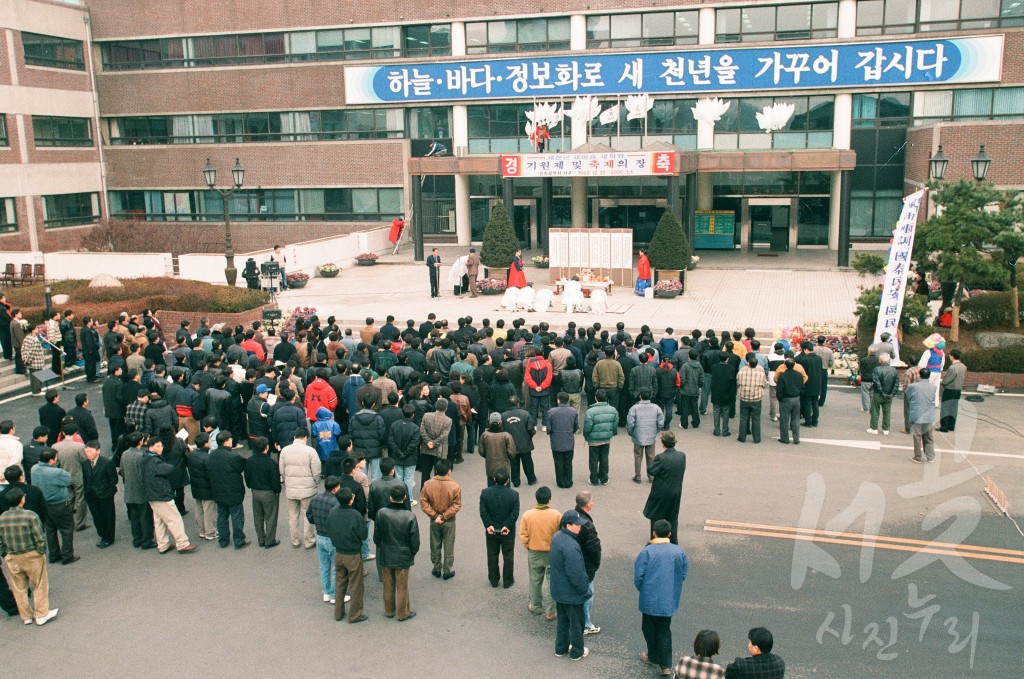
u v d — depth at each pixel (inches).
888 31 1676.9
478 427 733.9
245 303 1185.4
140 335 861.8
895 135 1695.4
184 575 517.0
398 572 455.8
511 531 483.2
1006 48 1595.7
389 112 1925.4
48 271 1617.9
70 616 470.9
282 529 581.6
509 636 442.6
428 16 1879.9
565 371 722.2
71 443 582.9
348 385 678.5
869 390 804.6
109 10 2023.9
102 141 2071.9
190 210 2052.2
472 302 1296.8
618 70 1744.6
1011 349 876.6
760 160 1472.7
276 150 1977.1
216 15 1985.7
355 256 1736.0
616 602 472.1
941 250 909.2
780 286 1362.0
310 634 448.5
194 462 548.4
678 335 1054.4
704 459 686.5
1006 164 1450.5
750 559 514.6
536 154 1416.1
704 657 329.1
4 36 1782.7
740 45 1676.9
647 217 1840.6
